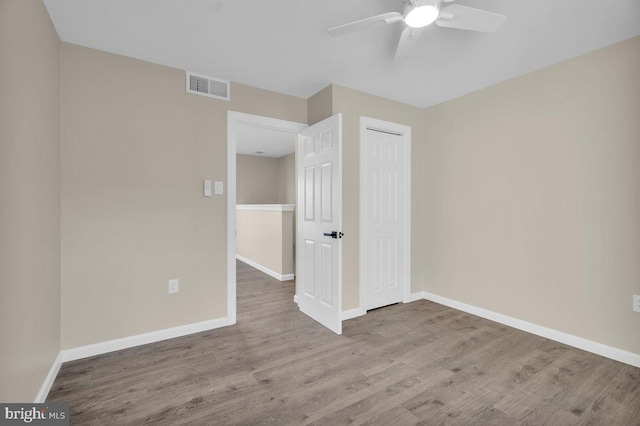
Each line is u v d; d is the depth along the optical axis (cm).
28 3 153
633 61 215
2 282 122
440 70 270
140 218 247
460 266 332
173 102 262
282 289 419
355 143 313
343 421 160
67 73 221
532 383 194
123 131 240
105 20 197
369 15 196
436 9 162
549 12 189
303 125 336
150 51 237
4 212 123
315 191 303
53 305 198
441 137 351
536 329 268
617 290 223
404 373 206
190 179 269
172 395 182
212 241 280
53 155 199
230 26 206
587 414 165
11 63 131
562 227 252
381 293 342
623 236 220
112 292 237
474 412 167
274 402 175
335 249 271
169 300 261
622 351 221
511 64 258
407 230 358
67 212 220
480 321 299
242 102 297
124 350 238
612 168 225
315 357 228
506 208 290
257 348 243
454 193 337
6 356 126
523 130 277
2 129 122
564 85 251
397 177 354
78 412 166
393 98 338
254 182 742
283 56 247
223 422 159
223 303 287
